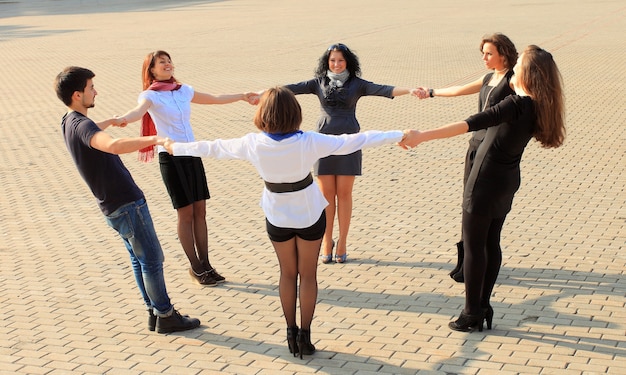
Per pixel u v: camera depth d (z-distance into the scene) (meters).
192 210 7.02
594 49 23.77
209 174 11.34
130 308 6.64
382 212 9.07
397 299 6.57
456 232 8.27
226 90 18.61
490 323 5.91
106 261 7.84
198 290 6.96
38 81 21.91
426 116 15.01
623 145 11.94
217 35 32.88
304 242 5.40
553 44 25.25
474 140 6.45
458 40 27.55
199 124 15.02
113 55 27.31
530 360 5.38
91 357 5.71
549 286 6.69
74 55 27.86
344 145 5.22
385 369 5.34
